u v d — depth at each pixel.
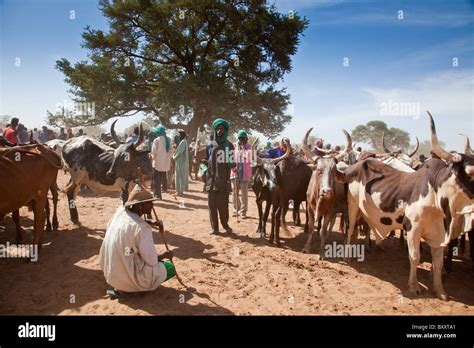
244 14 30.59
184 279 5.57
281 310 4.83
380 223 6.19
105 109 31.16
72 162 7.67
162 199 11.69
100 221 8.44
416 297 5.44
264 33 31.59
